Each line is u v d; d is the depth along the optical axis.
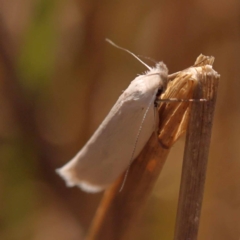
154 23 0.12
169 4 0.12
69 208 0.12
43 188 0.12
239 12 0.12
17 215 0.12
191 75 0.09
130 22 0.12
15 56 0.11
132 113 0.10
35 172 0.12
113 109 0.10
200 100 0.09
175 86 0.10
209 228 0.12
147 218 0.12
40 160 0.12
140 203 0.10
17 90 0.11
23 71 0.11
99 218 0.10
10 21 0.11
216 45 0.12
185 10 0.12
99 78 0.12
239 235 0.12
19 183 0.12
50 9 0.11
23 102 0.12
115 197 0.10
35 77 0.11
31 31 0.11
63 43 0.12
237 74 0.12
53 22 0.11
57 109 0.12
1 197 0.12
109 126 0.10
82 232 0.12
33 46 0.11
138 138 0.10
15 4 0.11
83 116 0.12
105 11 0.12
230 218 0.12
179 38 0.12
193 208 0.09
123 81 0.12
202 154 0.09
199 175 0.09
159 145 0.10
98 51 0.12
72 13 0.12
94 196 0.12
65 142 0.12
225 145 0.12
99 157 0.10
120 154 0.10
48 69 0.11
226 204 0.12
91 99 0.12
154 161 0.10
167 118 0.10
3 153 0.12
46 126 0.12
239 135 0.12
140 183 0.10
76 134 0.12
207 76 0.09
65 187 0.12
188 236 0.09
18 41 0.11
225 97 0.12
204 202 0.12
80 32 0.12
